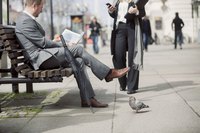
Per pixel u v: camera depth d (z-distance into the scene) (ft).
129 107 18.28
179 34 75.97
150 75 30.81
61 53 17.94
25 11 18.33
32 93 23.26
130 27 22.53
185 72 32.22
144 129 14.24
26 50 17.92
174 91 22.41
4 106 19.42
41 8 18.53
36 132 14.33
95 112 17.39
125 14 22.68
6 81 17.70
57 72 17.22
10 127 15.12
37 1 18.19
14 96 22.33
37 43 18.11
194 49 73.72
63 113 17.40
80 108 18.40
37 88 25.36
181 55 55.26
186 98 20.01
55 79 17.72
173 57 51.29
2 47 19.06
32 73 17.30
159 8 122.01
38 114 17.35
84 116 16.66
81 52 18.19
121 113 17.02
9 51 17.58
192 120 15.34
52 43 18.67
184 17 111.86
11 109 18.62
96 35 71.61
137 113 16.89
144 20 68.90
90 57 18.22
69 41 19.19
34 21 18.19
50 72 17.15
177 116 16.08
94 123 15.38
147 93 22.04
